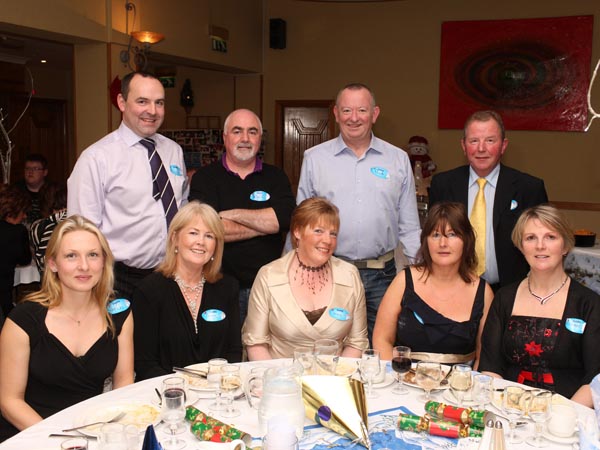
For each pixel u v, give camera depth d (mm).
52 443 1631
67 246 2121
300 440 1689
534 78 7703
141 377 2520
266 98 8953
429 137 8312
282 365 2205
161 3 6695
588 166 7566
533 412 1718
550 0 7566
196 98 9266
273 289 2652
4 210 4512
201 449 1544
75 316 2195
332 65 8633
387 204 3307
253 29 8602
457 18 8031
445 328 2529
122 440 1523
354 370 2146
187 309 2566
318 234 2609
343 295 2689
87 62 6055
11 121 9914
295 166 9039
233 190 3217
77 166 2951
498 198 3076
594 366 2328
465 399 1895
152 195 3023
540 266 2424
